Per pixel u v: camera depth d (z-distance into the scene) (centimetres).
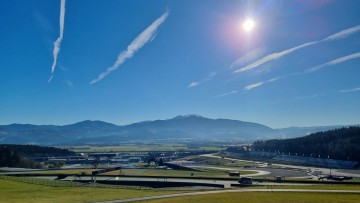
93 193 10344
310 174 18975
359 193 9488
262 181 14775
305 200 8219
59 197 9231
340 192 9706
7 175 17238
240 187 12581
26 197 9212
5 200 8556
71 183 13788
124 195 9775
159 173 19300
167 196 9488
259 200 8294
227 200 8388
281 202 7931
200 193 10125
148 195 9738
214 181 14925
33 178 15562
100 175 17575
